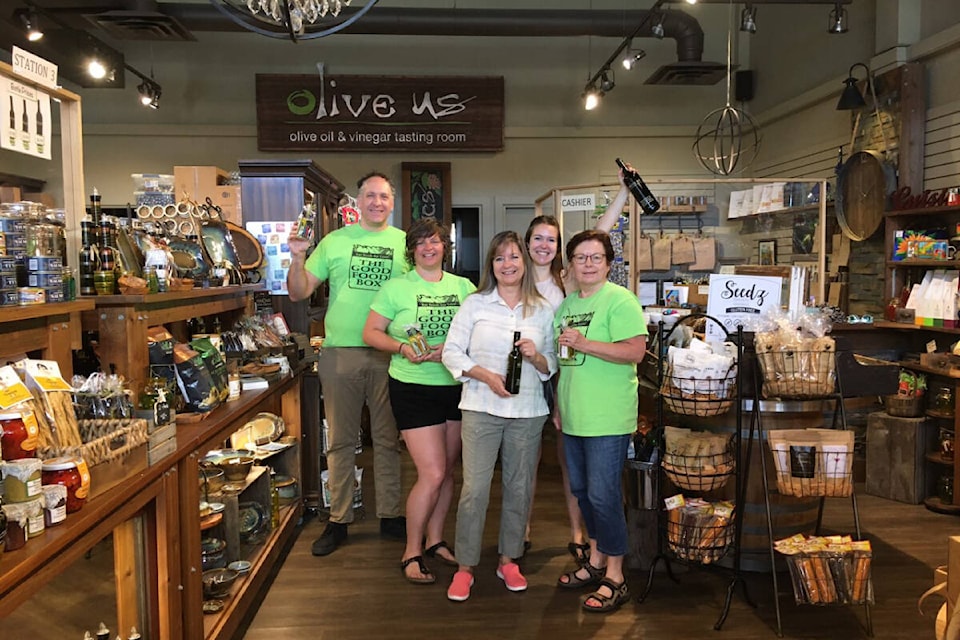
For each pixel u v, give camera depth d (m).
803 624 2.87
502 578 3.30
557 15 7.05
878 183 5.53
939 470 4.43
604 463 2.90
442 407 3.25
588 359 2.90
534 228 3.31
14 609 1.35
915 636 2.76
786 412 3.16
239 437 3.68
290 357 3.88
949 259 4.66
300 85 8.34
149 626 2.06
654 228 5.23
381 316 3.26
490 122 8.56
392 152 8.54
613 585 3.02
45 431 1.72
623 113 8.82
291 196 4.23
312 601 3.10
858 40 6.47
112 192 8.35
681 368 3.00
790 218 5.19
